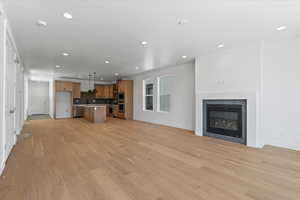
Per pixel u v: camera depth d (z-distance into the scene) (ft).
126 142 12.60
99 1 6.46
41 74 25.05
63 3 6.59
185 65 18.01
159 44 11.78
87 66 19.52
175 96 19.31
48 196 5.48
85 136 14.61
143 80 25.09
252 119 11.45
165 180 6.66
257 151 10.39
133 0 6.40
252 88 11.48
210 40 10.98
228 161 8.73
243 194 5.69
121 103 28.76
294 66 10.65
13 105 11.19
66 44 11.69
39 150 10.48
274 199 5.41
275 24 8.54
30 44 11.59
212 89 13.97
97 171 7.45
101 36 10.22
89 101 32.19
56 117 29.27
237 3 6.62
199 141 12.94
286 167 7.96
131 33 9.77
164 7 6.93
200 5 6.78
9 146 9.53
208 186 6.21
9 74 9.45
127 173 7.27
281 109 11.17
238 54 12.25
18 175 6.98
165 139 13.60
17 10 7.07
